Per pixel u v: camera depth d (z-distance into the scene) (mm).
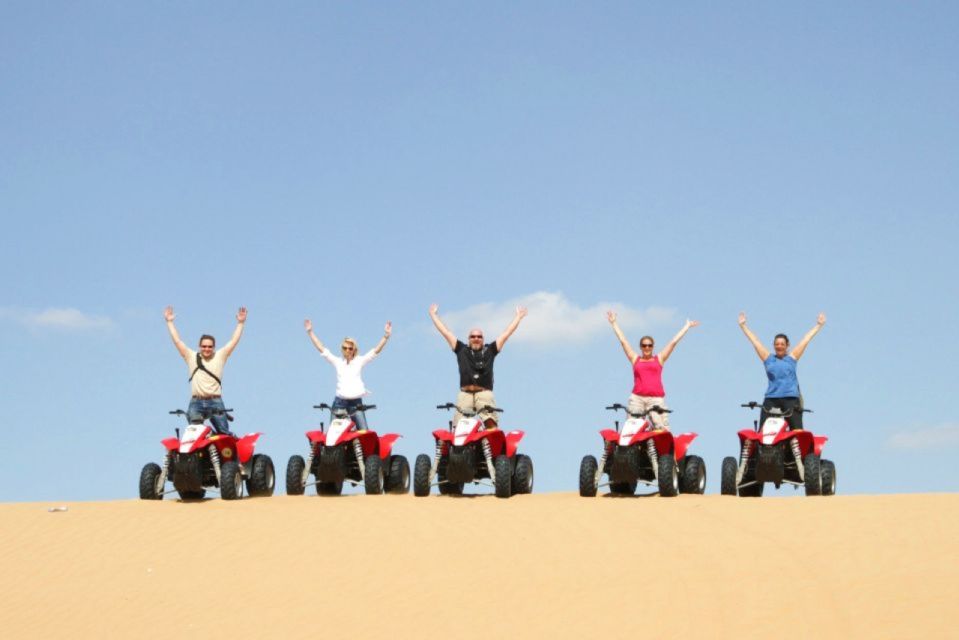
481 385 32562
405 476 33656
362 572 24250
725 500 28344
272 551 26031
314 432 32688
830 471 31828
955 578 20953
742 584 21500
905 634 18391
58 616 23328
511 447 32250
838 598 20297
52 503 32375
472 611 21438
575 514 27562
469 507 29125
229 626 21953
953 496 27688
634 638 19375
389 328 33500
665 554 23828
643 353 32969
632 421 31250
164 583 24641
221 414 32031
